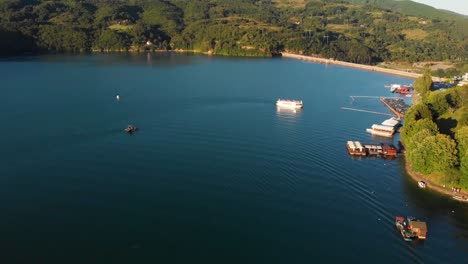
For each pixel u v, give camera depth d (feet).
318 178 467.52
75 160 486.79
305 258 326.65
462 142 466.70
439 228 375.86
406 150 556.92
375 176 481.46
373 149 554.05
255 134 610.24
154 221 367.04
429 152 467.52
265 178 459.32
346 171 491.31
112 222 363.35
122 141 555.28
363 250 340.39
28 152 505.25
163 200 402.31
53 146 527.40
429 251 342.44
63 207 384.27
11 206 383.24
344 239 353.72
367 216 391.45
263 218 379.96
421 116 611.88
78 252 323.57
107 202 394.93
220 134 600.39
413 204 417.28
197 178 451.12
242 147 550.77
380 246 346.54
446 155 453.99
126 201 397.80
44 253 321.11
